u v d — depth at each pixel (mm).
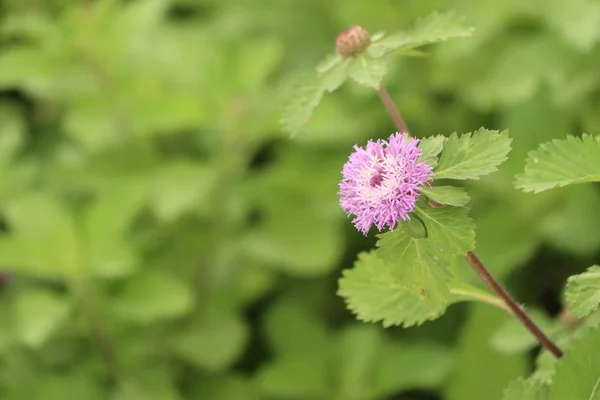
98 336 1133
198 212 1275
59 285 1254
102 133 1278
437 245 691
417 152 695
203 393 1179
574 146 717
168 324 1204
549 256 1252
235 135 1237
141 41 1300
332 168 1285
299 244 1228
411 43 761
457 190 693
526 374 1020
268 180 1266
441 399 1202
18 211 1145
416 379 1104
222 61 1245
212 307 1229
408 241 697
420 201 697
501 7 1240
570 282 716
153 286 1102
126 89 1272
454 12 768
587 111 1179
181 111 1206
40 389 1090
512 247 1129
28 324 1021
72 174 1271
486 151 697
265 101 1233
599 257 1208
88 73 1273
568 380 723
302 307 1275
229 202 1279
